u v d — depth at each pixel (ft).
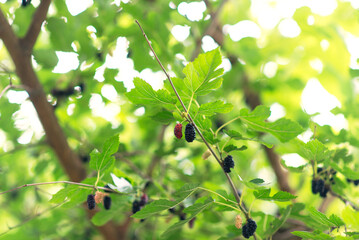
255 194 3.22
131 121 5.64
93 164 3.27
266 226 3.67
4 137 5.16
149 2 4.66
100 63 4.39
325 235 3.15
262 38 5.73
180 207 3.78
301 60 5.53
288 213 3.44
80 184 3.26
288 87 5.57
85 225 5.38
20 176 5.66
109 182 3.48
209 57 3.00
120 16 4.56
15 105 4.53
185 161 5.39
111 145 3.24
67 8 4.21
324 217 3.26
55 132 4.07
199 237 4.77
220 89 5.12
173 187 4.42
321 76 5.37
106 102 4.84
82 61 4.29
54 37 4.17
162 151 4.42
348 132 3.90
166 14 4.72
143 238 5.10
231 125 4.43
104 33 4.34
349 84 5.20
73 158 4.19
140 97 3.11
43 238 5.12
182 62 4.56
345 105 4.78
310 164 3.59
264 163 5.80
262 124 3.16
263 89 5.48
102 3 4.24
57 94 4.36
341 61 5.39
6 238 5.04
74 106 4.71
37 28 3.84
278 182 4.83
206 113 3.12
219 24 5.11
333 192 3.69
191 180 4.91
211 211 4.00
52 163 5.21
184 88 3.11
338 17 5.54
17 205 5.67
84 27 4.25
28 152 5.10
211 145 3.19
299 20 5.47
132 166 4.22
